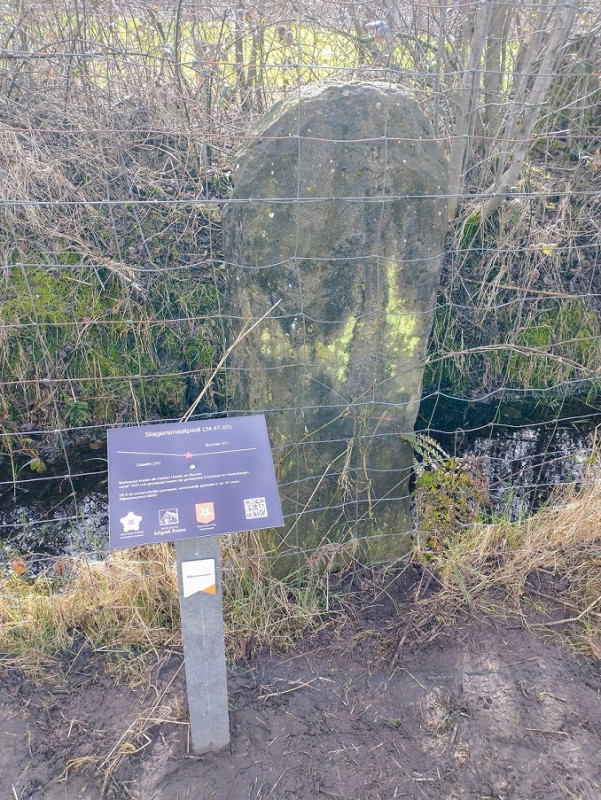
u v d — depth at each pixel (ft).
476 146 15.06
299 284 7.59
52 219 13.60
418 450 9.03
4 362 13.11
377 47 14.35
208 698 6.10
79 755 6.57
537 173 15.65
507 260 14.71
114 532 5.11
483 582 8.79
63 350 13.38
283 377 8.01
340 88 7.27
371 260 7.62
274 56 15.90
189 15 15.08
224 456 5.59
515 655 7.77
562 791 6.28
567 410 14.74
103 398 13.58
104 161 14.05
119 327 13.67
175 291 14.06
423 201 7.54
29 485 12.52
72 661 7.62
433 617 8.30
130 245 14.03
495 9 12.91
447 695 7.25
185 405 14.01
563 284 15.10
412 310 8.05
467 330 14.84
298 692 7.32
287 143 7.22
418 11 14.05
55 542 11.30
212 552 5.42
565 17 11.05
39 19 14.70
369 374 8.23
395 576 9.00
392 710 7.11
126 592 8.17
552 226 14.67
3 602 8.20
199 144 14.58
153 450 5.54
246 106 15.61
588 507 9.72
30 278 13.35
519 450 13.65
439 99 13.46
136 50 14.97
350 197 7.29
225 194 14.85
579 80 14.98
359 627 8.18
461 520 9.98
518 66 14.49
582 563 9.12
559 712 7.06
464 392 14.87
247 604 8.21
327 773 6.45
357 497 8.78
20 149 13.20
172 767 6.45
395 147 7.28
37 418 13.32
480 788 6.33
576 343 14.97
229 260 8.25
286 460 8.34
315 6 15.30
